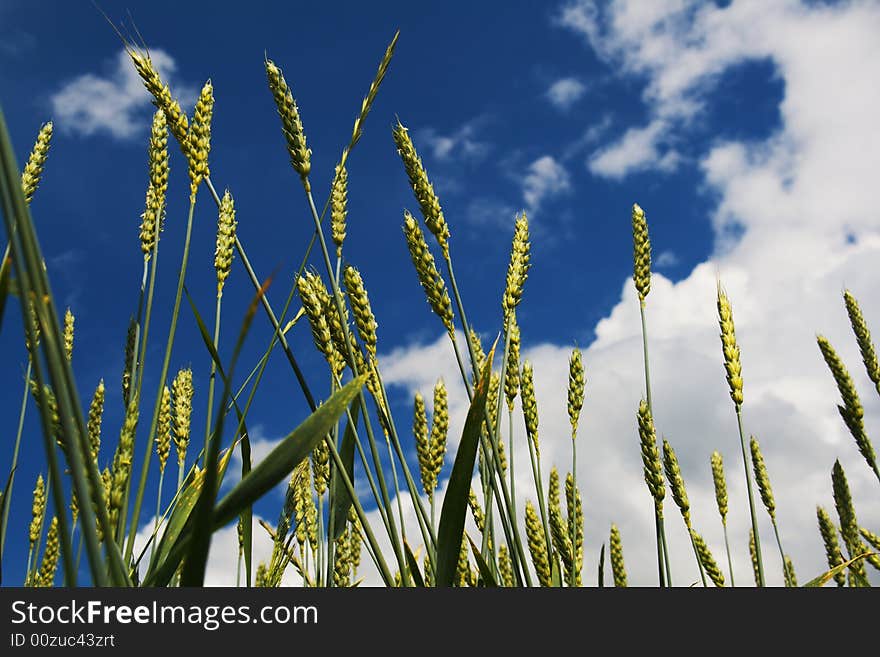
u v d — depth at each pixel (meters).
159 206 0.66
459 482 0.58
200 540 0.45
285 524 0.78
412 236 0.65
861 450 0.96
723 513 1.08
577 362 0.86
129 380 0.71
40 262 0.30
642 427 0.73
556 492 0.95
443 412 0.68
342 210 0.71
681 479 0.80
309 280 0.68
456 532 0.58
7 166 0.29
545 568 0.74
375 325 0.64
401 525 0.68
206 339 0.65
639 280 0.80
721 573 0.81
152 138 0.66
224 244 0.71
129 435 0.52
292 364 0.63
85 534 0.33
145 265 0.66
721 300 0.78
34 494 0.87
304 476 0.84
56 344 0.32
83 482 0.33
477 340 0.77
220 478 0.67
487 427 0.66
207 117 0.66
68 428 0.32
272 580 0.76
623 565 1.00
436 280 0.65
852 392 0.96
